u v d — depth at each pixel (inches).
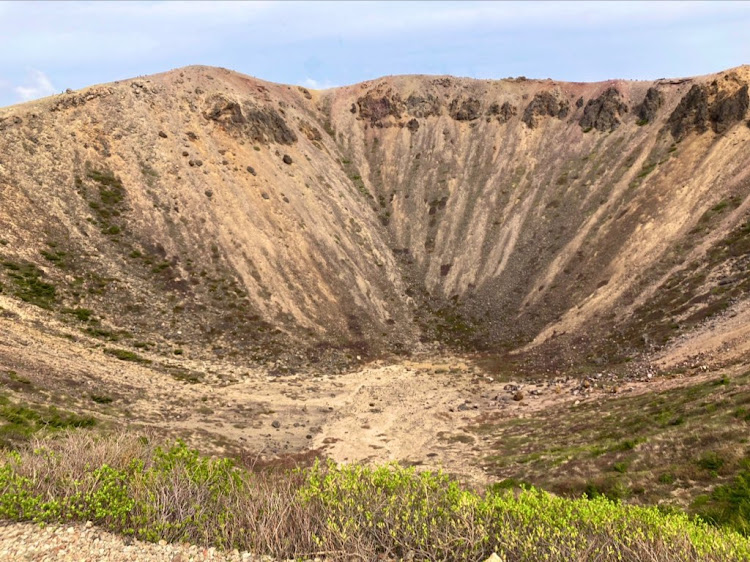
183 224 2610.7
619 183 3088.1
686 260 2202.3
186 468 370.6
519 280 2834.6
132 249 2348.7
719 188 2512.3
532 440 1228.5
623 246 2549.2
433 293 2970.0
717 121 2945.4
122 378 1501.0
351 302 2711.6
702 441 797.2
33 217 2165.4
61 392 1208.2
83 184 2503.7
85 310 1889.8
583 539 291.6
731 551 295.3
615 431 1065.5
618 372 1684.3
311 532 307.7
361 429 1473.9
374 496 331.9
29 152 2437.3
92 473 343.9
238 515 328.5
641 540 296.8
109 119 2898.6
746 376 1059.9
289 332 2313.0
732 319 1584.6
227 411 1489.9
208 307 2255.2
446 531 298.5
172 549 298.2
